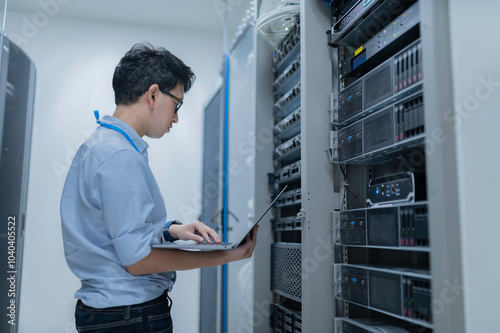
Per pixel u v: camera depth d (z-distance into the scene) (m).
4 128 1.87
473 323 1.00
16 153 2.01
